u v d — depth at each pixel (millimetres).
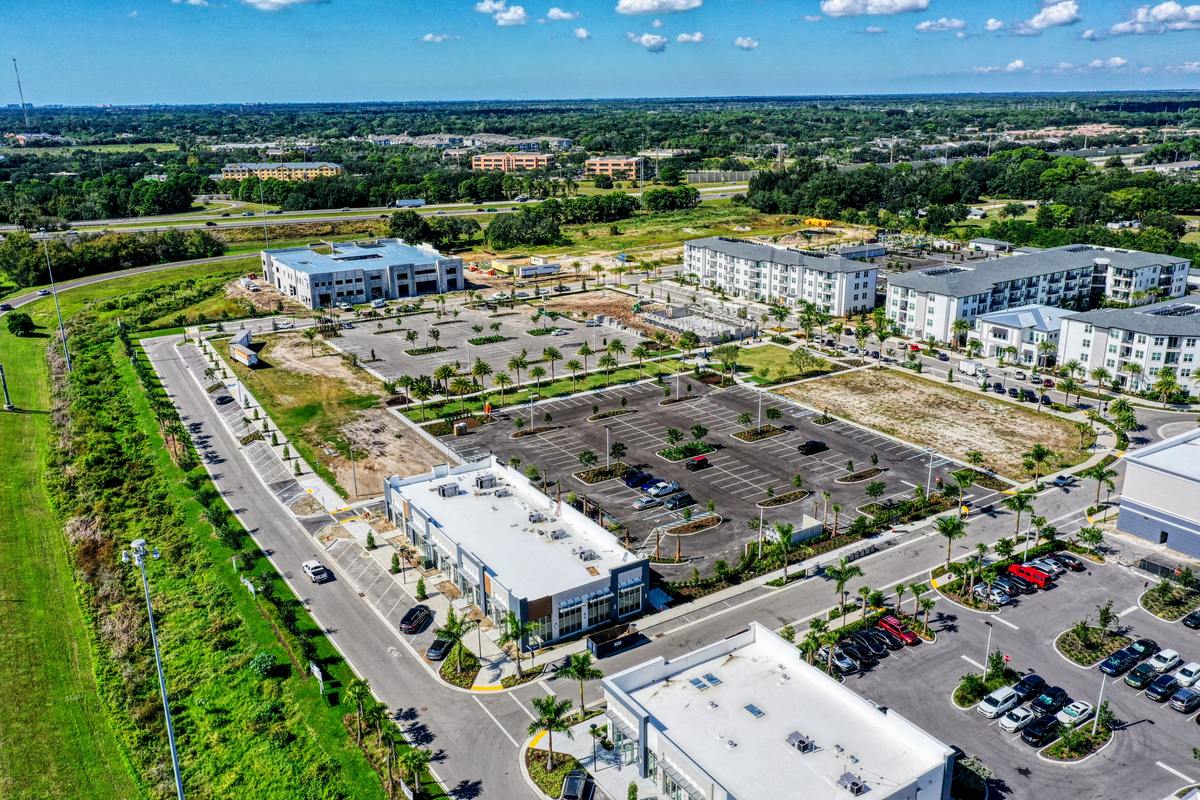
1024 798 73062
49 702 90875
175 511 129125
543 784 75125
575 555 102688
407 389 178000
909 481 134750
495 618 98188
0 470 150375
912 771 67375
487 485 120750
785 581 107562
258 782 77250
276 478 139500
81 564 118000
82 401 177250
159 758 82250
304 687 88750
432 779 76000
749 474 138375
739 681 79562
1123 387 174750
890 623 96625
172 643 98500
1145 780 75000
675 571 110438
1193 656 91500
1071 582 106500
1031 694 85562
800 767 68062
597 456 145875
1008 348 189375
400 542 118188
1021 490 130750
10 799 78250
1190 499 110188
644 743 72750
